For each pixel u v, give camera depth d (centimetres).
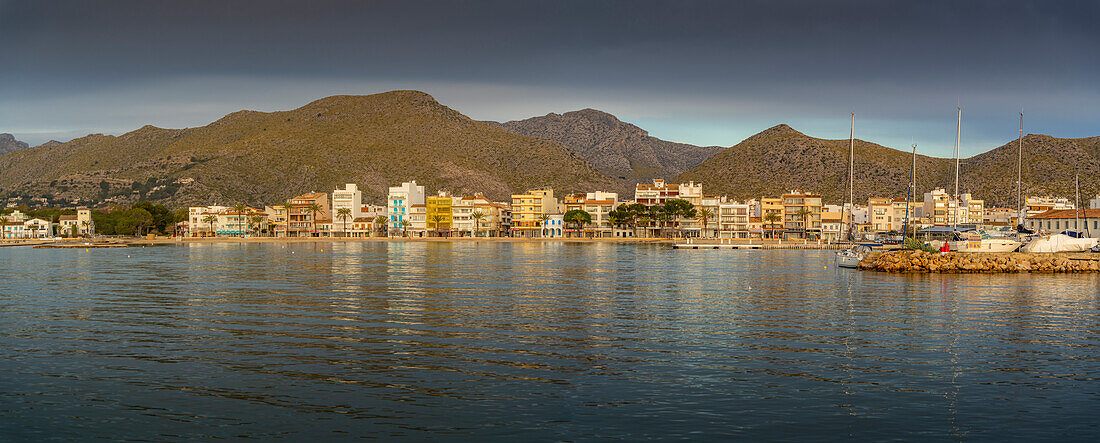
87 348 4072
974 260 9500
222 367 3616
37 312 5509
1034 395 3150
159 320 5094
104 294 6812
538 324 4919
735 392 3184
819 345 4178
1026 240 11444
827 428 2736
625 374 3484
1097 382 3353
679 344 4206
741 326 4847
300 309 5669
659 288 7425
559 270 10112
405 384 3303
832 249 17625
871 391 3203
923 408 2973
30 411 2933
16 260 13462
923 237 14212
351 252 16600
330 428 2736
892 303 6103
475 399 3080
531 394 3150
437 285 7719
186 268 10675
